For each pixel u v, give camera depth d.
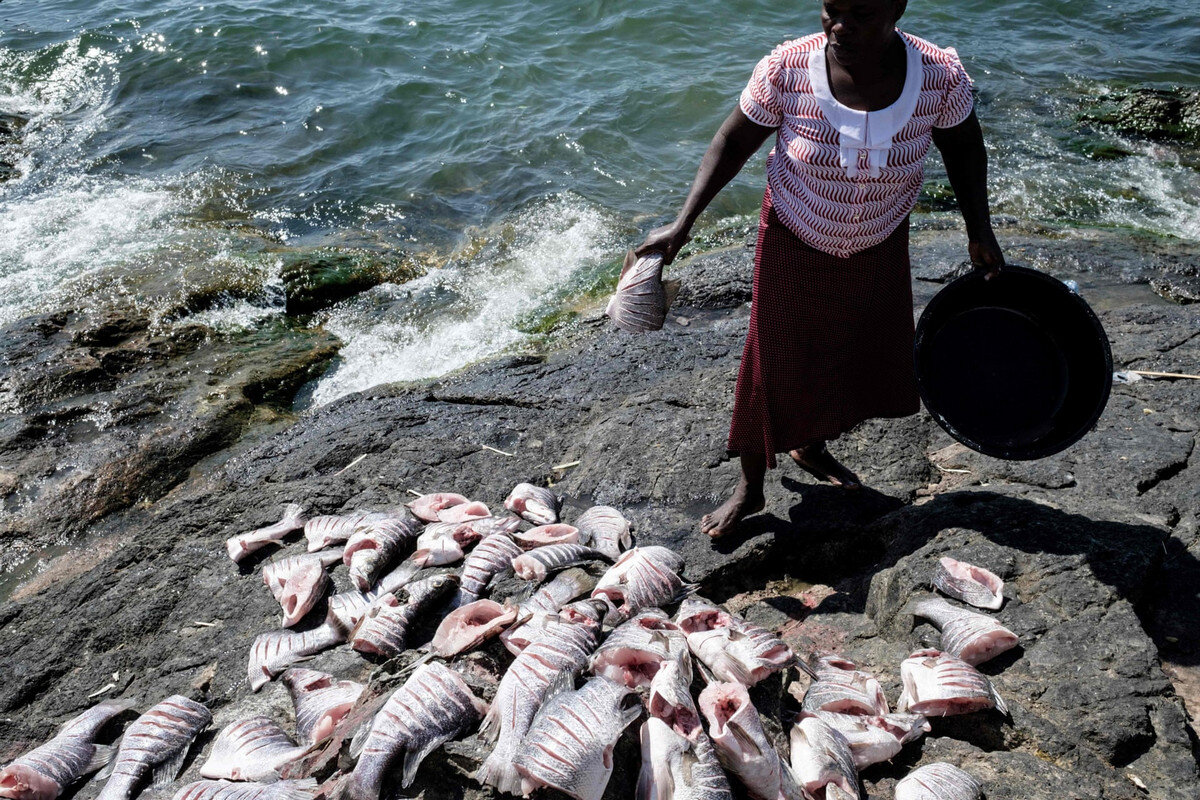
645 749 2.78
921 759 3.03
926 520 3.99
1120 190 9.78
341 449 5.47
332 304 8.30
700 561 4.18
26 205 10.01
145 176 10.73
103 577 4.64
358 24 14.19
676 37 13.67
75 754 3.43
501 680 3.08
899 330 3.79
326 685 3.49
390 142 11.45
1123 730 2.98
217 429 6.48
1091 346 3.60
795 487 4.52
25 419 6.50
